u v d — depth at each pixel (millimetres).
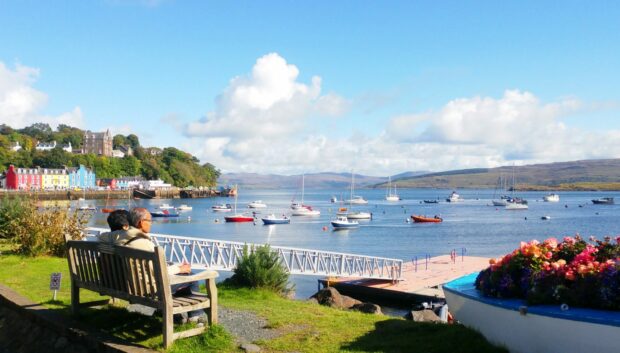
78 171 192750
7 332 8625
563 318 5879
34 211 16703
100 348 6922
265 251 13328
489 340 6934
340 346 7184
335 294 17812
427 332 7805
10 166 167375
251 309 9633
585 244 7410
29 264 13516
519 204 157625
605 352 5570
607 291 6008
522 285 6848
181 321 7738
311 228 90812
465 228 90812
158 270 6652
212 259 23016
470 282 8398
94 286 7758
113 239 7633
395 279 29703
